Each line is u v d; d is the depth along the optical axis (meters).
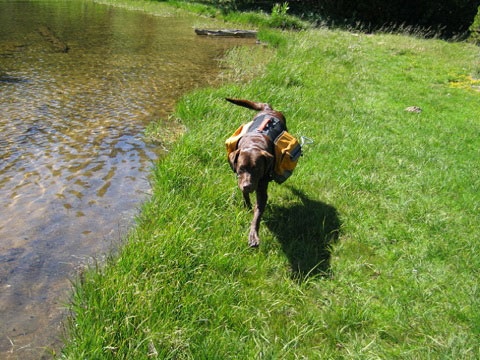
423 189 2.38
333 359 1.37
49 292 1.60
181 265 1.63
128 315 1.38
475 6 7.68
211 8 8.67
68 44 5.40
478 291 1.67
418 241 1.97
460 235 2.01
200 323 1.45
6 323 1.46
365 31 7.56
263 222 2.03
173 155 2.46
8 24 6.40
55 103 3.39
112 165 2.51
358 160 2.65
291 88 3.88
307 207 2.16
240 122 2.96
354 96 3.85
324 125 3.13
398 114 3.49
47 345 1.38
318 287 1.68
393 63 5.05
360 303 1.61
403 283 1.71
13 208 2.07
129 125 3.04
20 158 2.51
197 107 3.16
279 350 1.38
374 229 2.05
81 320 1.38
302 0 9.05
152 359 1.29
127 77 4.13
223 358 1.32
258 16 7.64
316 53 5.11
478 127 3.29
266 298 1.58
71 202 2.14
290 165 1.97
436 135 3.11
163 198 2.08
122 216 2.06
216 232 1.88
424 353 1.39
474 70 4.80
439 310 1.59
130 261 1.60
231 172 2.40
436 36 7.12
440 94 4.05
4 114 3.11
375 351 1.40
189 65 4.65
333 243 1.94
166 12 8.70
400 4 7.83
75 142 2.75
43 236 1.90
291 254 1.84
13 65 4.36
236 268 1.70
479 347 1.42
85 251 1.82
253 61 4.76
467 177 2.52
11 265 1.72
